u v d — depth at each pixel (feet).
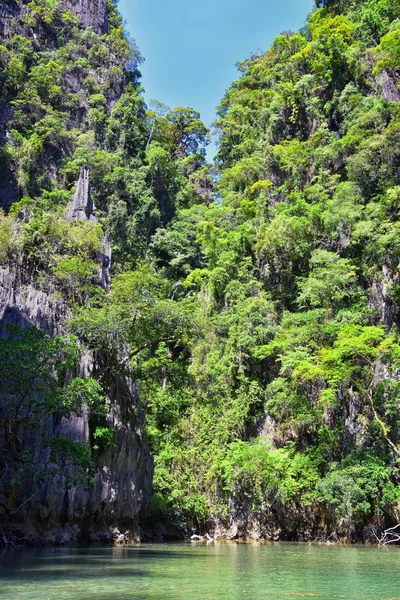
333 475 102.68
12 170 192.03
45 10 262.88
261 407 127.44
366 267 130.52
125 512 87.71
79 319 83.71
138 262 188.75
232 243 160.35
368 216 134.51
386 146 140.36
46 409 65.67
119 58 287.28
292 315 131.85
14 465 64.69
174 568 45.39
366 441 108.78
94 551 64.39
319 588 33.96
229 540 111.86
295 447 118.11
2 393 63.10
